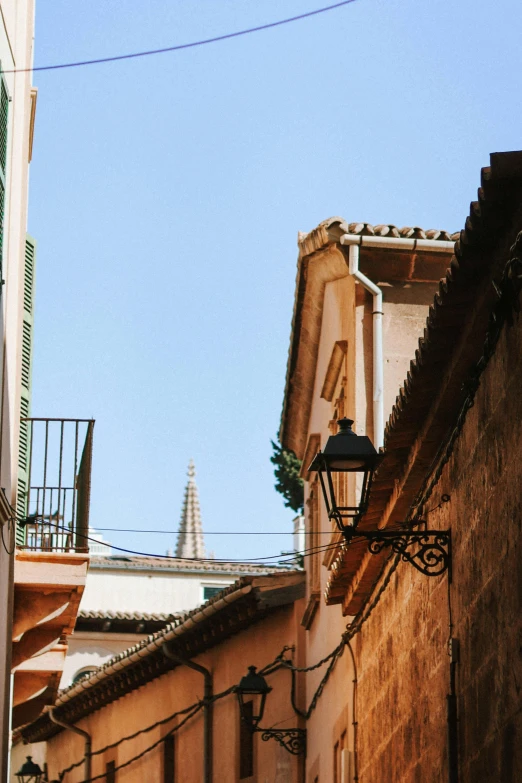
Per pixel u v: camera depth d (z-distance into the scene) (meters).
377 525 13.20
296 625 22.36
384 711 14.15
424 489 11.62
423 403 10.57
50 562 15.34
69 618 16.34
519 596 8.21
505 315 8.38
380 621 14.51
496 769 8.87
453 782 10.16
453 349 9.65
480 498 9.41
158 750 27.09
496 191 7.80
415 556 10.62
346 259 18.25
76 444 15.51
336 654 17.95
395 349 18.17
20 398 15.03
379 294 18.06
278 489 34.38
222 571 38.47
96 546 40.25
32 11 14.89
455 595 10.35
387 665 13.95
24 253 14.51
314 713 20.91
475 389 9.45
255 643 23.70
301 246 18.98
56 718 31.36
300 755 21.69
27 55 14.61
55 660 18.95
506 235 8.16
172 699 26.67
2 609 13.01
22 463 16.03
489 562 9.11
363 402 17.98
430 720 11.30
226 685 24.55
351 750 16.83
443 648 10.78
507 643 8.53
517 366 8.23
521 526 8.19
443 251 18.11
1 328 12.21
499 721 8.76
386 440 11.35
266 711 22.92
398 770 13.09
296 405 23.27
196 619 23.81
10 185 13.37
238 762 23.67
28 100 14.66
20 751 35.44
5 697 14.12
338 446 10.52
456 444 10.33
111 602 37.53
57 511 15.51
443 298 9.00
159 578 38.03
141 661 26.88
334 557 16.83
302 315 20.86
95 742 30.34
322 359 20.78
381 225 18.14
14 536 14.49
